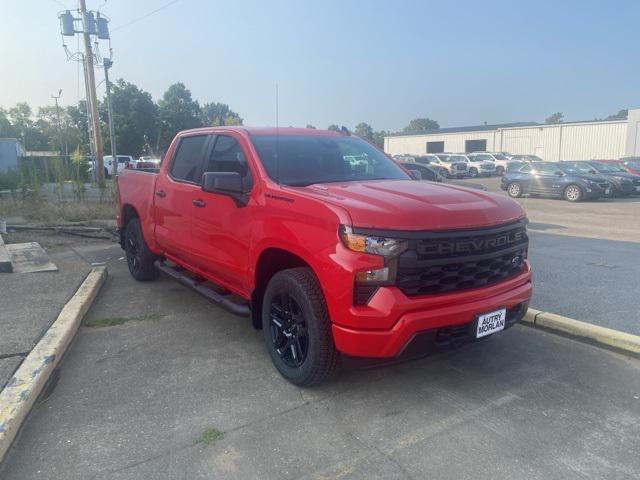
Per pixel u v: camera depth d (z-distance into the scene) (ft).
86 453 10.13
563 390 12.79
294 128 17.31
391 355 10.98
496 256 12.17
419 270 11.03
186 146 18.72
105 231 37.19
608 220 47.14
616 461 9.88
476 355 14.93
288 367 12.98
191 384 13.09
